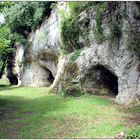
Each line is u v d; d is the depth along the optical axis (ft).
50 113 62.59
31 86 138.82
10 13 135.03
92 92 85.92
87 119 55.31
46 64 126.93
